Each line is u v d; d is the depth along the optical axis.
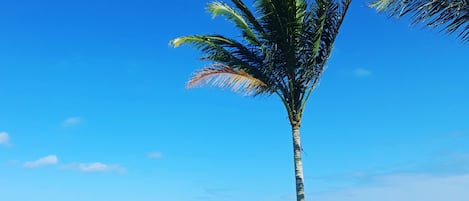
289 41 16.44
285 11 15.79
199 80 16.50
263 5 16.05
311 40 16.53
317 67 17.11
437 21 9.63
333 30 16.77
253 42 16.95
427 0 9.62
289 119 17.34
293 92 17.17
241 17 16.84
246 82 16.98
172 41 16.52
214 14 16.89
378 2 10.04
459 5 9.41
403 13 9.83
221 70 16.55
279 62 16.77
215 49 17.11
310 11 16.42
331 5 16.47
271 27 16.23
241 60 17.03
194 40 16.75
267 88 17.23
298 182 16.80
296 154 17.00
